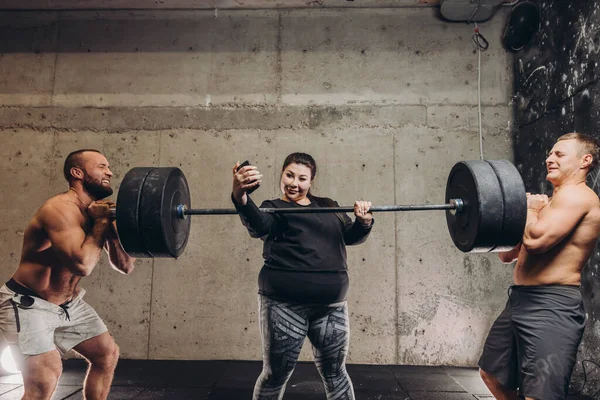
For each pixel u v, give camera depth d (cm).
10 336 170
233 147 347
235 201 165
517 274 173
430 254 334
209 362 321
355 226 183
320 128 347
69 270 180
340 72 353
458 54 351
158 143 349
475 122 346
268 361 171
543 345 154
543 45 311
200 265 337
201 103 353
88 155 192
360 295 331
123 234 166
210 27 360
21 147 349
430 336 327
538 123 313
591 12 260
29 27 362
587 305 259
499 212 159
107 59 358
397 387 270
